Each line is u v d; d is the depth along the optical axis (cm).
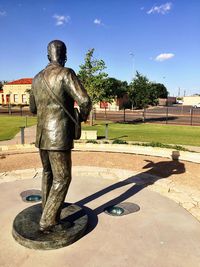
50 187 482
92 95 2416
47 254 418
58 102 421
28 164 974
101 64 2408
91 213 552
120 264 399
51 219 448
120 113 4306
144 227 499
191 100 9256
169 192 675
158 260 408
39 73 446
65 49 448
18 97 6281
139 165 973
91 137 1560
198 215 547
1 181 745
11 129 2100
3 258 409
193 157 1078
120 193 661
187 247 440
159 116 3731
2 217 532
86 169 866
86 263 400
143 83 3144
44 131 432
